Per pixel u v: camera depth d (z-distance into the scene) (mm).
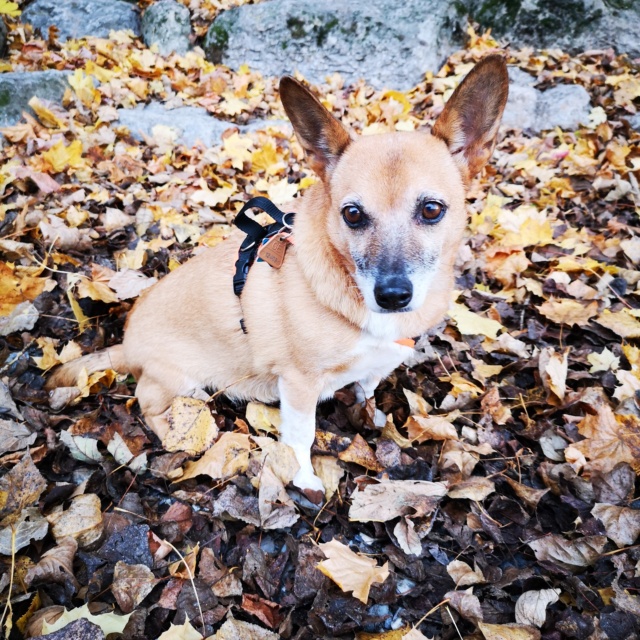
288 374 462
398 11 1228
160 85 1128
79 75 953
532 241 715
